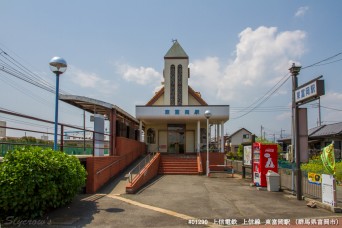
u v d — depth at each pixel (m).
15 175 7.55
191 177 20.12
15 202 7.51
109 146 18.28
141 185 15.23
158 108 25.27
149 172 18.22
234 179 19.23
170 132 29.83
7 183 7.52
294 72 13.03
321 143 34.47
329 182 10.26
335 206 9.92
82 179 9.84
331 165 10.31
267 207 10.52
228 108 25.00
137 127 29.73
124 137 20.81
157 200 11.48
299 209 10.23
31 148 8.54
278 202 11.41
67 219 8.32
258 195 12.94
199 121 25.84
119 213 9.26
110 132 18.39
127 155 20.66
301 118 12.68
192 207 10.37
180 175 21.36
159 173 22.00
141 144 26.52
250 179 19.09
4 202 7.49
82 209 9.52
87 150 19.11
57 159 8.62
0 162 8.12
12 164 7.76
